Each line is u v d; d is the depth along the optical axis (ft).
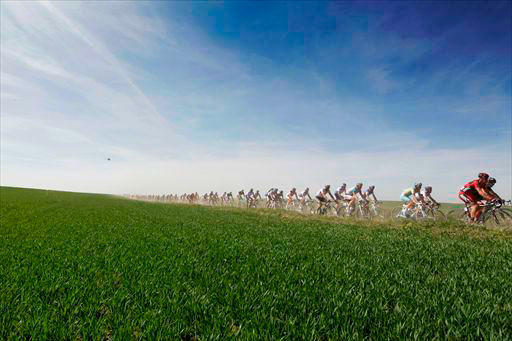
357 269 20.25
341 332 10.50
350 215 63.67
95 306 12.67
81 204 111.45
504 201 38.75
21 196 144.77
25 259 21.54
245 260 22.80
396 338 10.02
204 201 157.89
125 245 28.60
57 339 10.05
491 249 28.99
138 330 10.71
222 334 10.32
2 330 10.34
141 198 351.05
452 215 46.78
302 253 25.98
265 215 72.90
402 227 46.16
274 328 10.68
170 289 15.21
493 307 13.07
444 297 14.16
